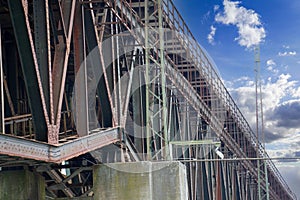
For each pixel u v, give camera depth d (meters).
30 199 21.12
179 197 25.30
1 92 16.11
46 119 18.36
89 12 23.41
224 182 54.50
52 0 20.70
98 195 24.36
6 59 21.97
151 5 34.50
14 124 20.98
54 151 18.95
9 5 17.14
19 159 17.95
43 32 18.69
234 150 60.16
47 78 18.73
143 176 24.47
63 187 23.72
